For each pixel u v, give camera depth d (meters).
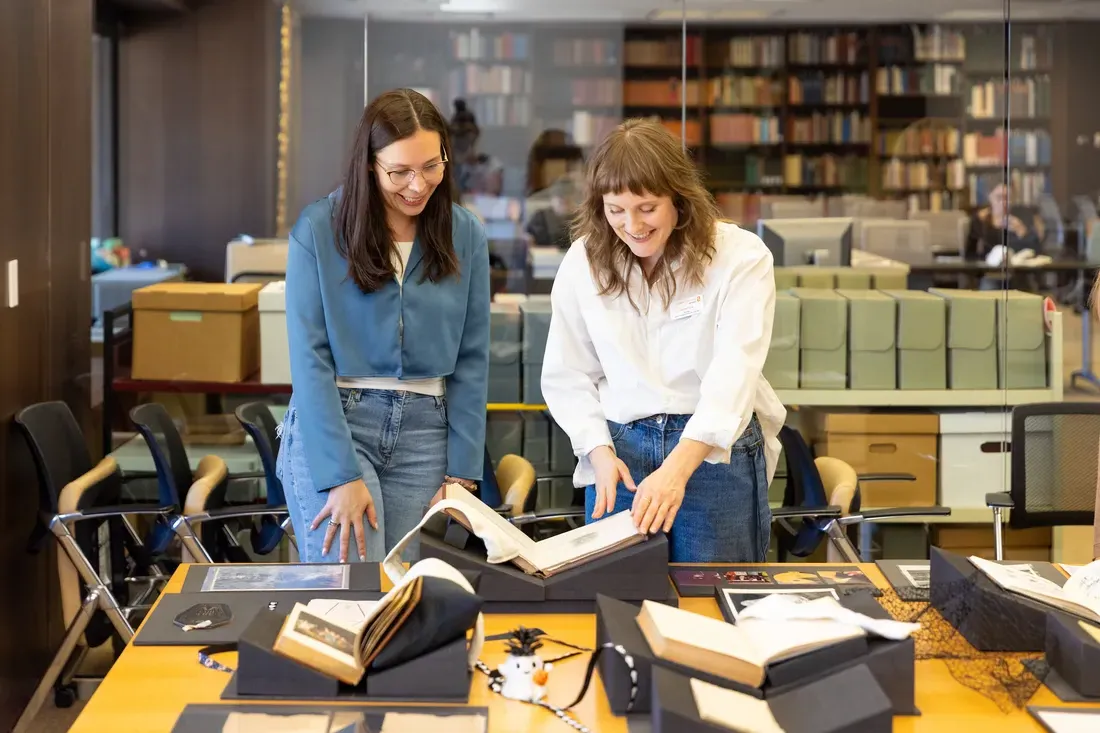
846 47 4.66
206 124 4.65
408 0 4.59
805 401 4.55
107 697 1.72
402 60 4.61
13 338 3.59
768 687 1.69
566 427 2.48
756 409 2.59
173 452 3.87
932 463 4.59
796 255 4.62
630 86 4.67
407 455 2.74
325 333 2.65
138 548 3.86
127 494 4.29
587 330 2.52
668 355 2.47
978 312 4.58
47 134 3.87
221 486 3.99
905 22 4.64
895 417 4.57
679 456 2.24
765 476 2.65
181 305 4.32
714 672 1.68
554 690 1.76
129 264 4.69
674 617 1.77
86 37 4.24
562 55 4.64
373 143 2.52
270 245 4.68
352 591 2.16
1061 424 3.72
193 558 3.63
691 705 1.56
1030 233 4.65
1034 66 4.64
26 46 3.67
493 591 2.03
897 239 4.65
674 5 4.64
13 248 3.58
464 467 2.76
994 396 4.60
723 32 4.65
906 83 4.66
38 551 3.57
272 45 4.61
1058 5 4.60
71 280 4.12
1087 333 4.61
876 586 2.19
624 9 4.63
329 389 2.62
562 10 4.62
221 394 4.36
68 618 3.75
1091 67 4.62
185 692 1.74
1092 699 1.74
